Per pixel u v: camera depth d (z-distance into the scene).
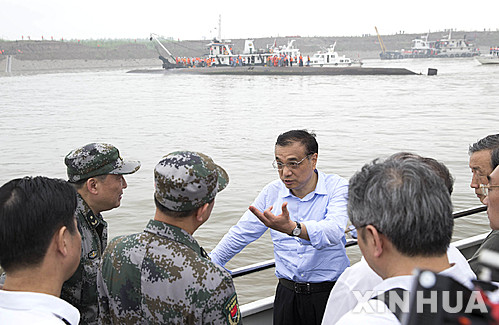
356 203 1.47
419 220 1.34
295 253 2.93
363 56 192.75
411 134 20.45
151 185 12.33
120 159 2.67
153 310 1.82
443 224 1.37
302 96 41.19
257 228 3.03
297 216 3.03
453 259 1.70
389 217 1.36
